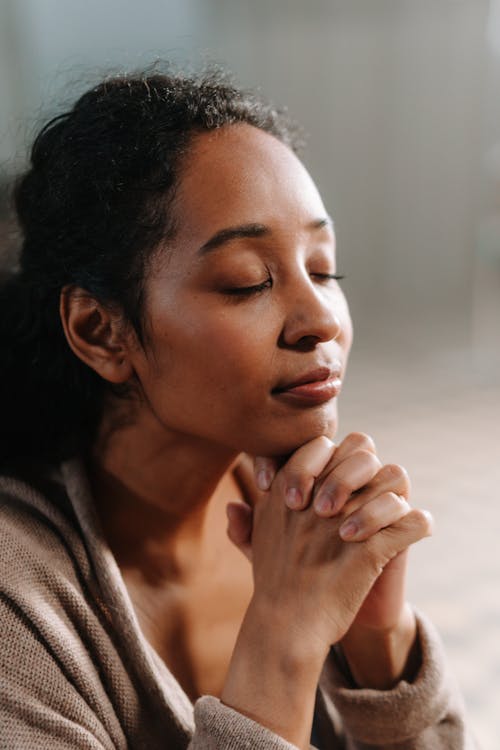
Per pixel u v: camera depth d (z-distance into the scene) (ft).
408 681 2.59
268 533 2.24
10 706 1.86
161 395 2.18
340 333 2.24
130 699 2.11
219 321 2.03
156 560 2.45
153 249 2.07
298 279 2.07
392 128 23.50
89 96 2.24
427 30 22.58
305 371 2.09
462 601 7.63
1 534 2.10
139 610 2.38
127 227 2.08
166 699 2.13
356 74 23.32
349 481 2.09
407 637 2.60
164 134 2.06
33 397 2.39
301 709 2.03
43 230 2.27
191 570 2.52
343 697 2.55
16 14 21.04
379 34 22.98
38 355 2.38
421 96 22.97
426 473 10.83
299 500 2.12
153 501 2.39
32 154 2.35
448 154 22.98
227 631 2.55
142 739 2.13
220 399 2.10
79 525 2.28
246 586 2.66
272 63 23.17
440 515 9.50
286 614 2.12
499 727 5.88
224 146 2.07
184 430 2.20
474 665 6.66
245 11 22.80
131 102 2.15
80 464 2.34
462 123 22.58
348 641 2.57
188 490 2.39
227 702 2.04
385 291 24.29
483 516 9.45
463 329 20.94
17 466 2.42
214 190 2.03
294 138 2.35
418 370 17.02
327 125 23.63
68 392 2.38
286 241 2.06
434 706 2.51
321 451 2.14
